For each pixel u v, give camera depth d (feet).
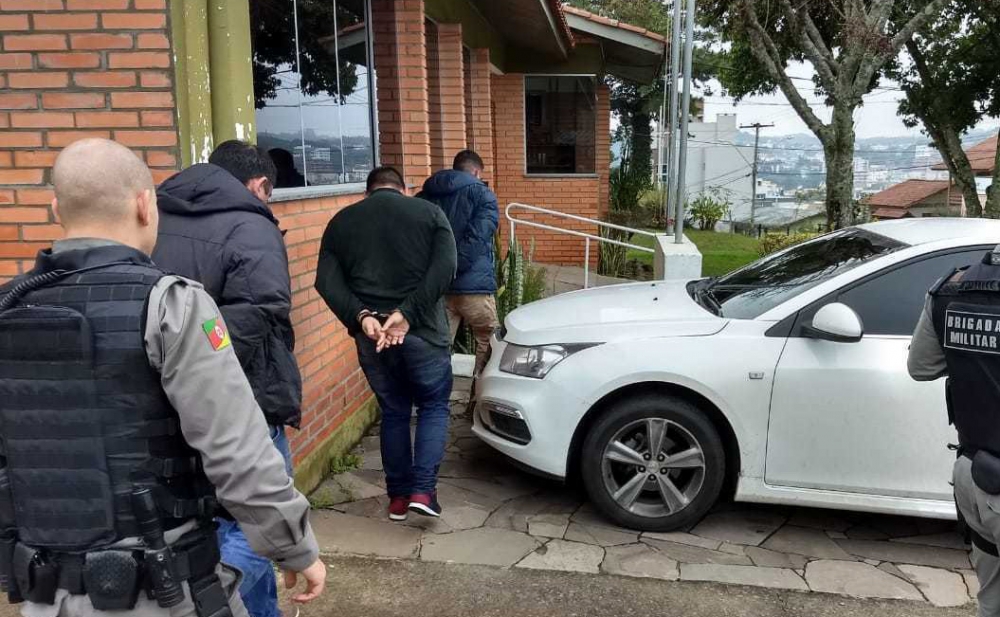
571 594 10.90
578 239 39.06
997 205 44.75
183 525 5.34
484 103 31.12
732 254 57.26
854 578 11.57
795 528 13.24
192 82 10.30
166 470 5.16
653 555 12.05
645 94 74.02
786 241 47.70
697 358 12.35
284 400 8.64
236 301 8.13
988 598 7.79
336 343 15.42
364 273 12.12
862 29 33.68
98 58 10.19
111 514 5.07
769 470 12.38
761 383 12.23
